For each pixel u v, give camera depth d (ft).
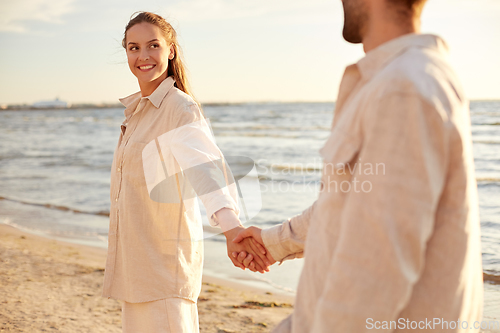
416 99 2.69
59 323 11.41
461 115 2.87
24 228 26.91
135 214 6.17
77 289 14.47
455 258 2.97
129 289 6.23
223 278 16.80
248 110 221.25
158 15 6.69
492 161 45.42
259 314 12.71
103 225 27.63
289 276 16.62
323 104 253.03
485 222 22.70
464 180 2.89
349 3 3.60
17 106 381.19
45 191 41.39
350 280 2.73
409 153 2.68
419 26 3.44
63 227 27.07
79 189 42.42
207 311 13.00
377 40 3.45
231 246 5.52
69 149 87.30
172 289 6.19
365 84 3.25
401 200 2.66
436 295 2.98
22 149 87.35
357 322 2.70
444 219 2.95
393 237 2.64
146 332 6.20
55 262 18.06
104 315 12.14
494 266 15.88
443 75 2.92
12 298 13.29
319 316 2.85
